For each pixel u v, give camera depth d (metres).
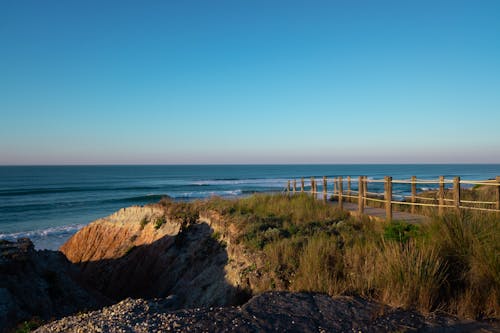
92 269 18.05
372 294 6.22
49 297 11.73
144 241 16.81
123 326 5.16
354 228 10.59
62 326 5.80
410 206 13.14
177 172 179.38
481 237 6.58
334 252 7.99
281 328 4.87
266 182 94.31
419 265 6.01
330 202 16.86
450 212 8.10
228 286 9.29
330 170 191.75
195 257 12.92
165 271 13.98
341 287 6.48
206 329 4.86
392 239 7.87
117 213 20.95
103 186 84.31
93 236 20.77
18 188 79.38
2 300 9.54
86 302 13.04
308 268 7.16
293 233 10.35
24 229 35.19
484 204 10.02
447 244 6.77
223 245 11.96
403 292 5.60
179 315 5.49
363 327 4.86
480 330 4.72
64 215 43.91
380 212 12.77
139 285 14.95
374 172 157.00
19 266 11.85
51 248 27.53
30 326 8.00
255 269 8.69
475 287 5.66
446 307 5.46
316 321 5.12
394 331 4.70
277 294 6.40
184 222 15.46
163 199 19.12
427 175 117.56
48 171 194.88
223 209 14.42
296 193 17.88
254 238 10.22
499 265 5.64
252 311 5.55
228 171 189.88
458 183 9.33
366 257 7.18
